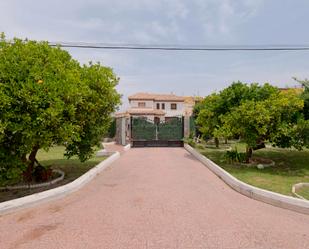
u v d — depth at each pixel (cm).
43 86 657
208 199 675
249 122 1080
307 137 1081
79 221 524
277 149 1716
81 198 679
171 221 524
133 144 2125
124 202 643
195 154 1517
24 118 632
